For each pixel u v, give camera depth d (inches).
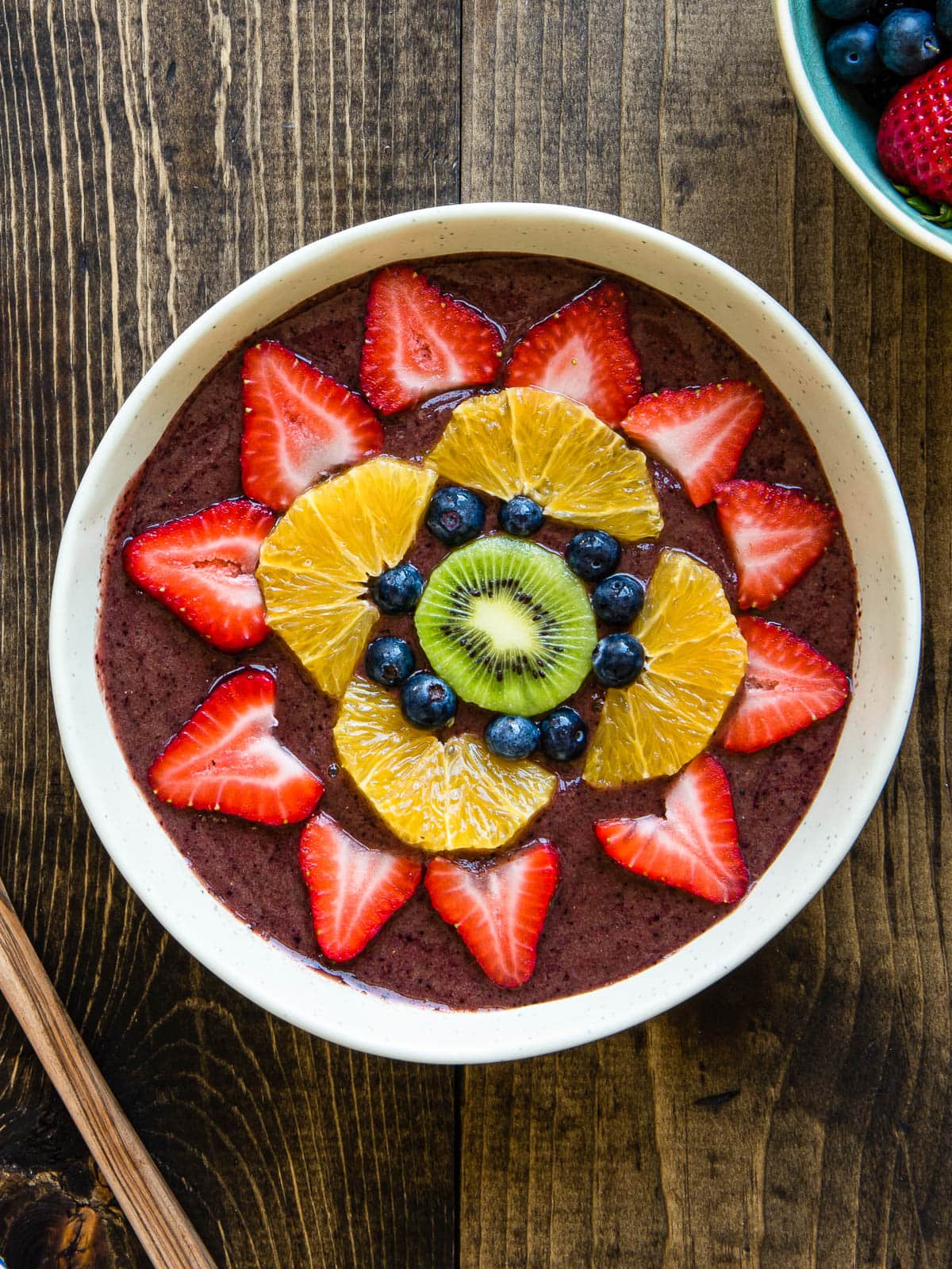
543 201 19.2
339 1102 19.6
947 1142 19.4
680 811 18.1
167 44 19.4
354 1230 19.7
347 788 18.1
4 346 19.5
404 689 17.9
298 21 19.3
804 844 18.0
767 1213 19.5
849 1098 19.5
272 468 18.0
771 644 18.1
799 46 17.7
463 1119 19.6
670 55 19.1
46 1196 19.6
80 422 19.5
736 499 18.0
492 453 17.8
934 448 19.1
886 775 17.4
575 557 17.8
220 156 19.3
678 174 19.1
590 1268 19.6
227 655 18.2
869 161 18.4
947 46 18.0
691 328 18.0
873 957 19.4
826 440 17.8
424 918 18.2
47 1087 19.6
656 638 17.9
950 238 17.9
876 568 17.8
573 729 17.9
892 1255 19.4
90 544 17.8
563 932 18.2
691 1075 19.6
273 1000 17.6
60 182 19.4
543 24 19.2
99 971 19.6
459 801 18.0
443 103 19.2
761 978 19.6
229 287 19.3
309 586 17.9
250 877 18.3
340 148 19.3
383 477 17.8
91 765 17.8
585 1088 19.6
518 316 18.0
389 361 18.0
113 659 18.2
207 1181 19.6
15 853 19.6
